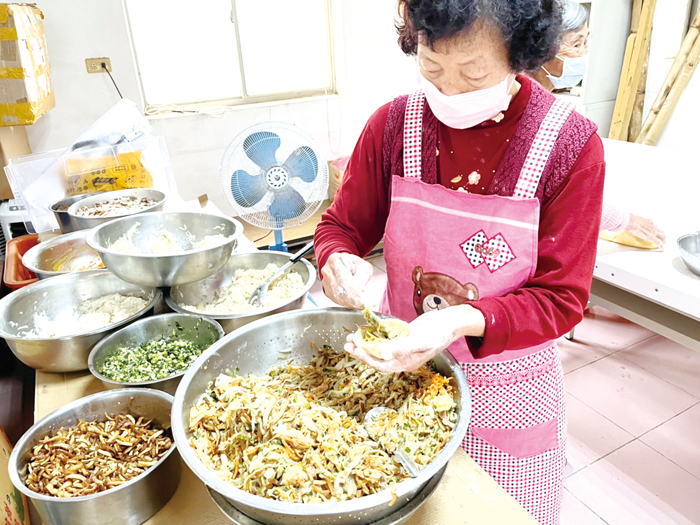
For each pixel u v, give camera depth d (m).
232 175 2.12
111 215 1.81
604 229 1.62
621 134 3.54
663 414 2.23
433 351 0.78
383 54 3.92
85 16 2.96
